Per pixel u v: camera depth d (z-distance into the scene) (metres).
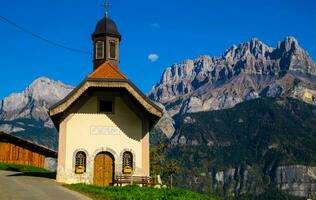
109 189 31.81
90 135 39.31
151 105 38.44
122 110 40.12
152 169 65.19
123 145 39.56
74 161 38.69
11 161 67.62
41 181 37.28
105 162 39.34
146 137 40.00
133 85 38.56
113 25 43.69
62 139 38.84
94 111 39.72
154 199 27.22
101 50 43.06
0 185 31.58
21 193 27.11
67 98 38.09
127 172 39.03
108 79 38.44
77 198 26.03
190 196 31.16
